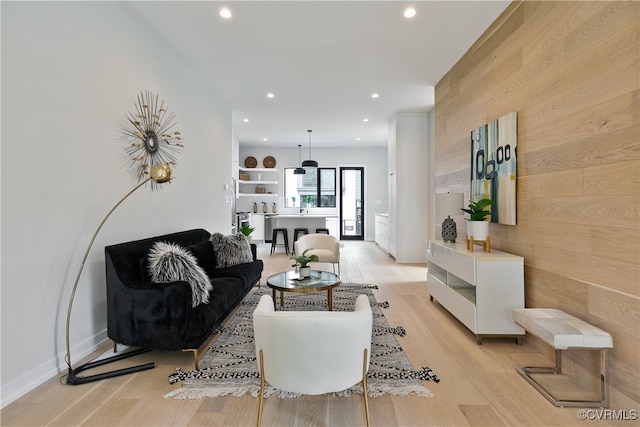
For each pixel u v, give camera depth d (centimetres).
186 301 219
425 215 619
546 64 232
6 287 182
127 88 282
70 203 224
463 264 279
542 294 238
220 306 256
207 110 453
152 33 318
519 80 265
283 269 567
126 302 227
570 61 208
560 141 218
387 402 184
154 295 222
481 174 320
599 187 187
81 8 231
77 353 230
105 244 257
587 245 195
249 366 224
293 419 169
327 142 905
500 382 205
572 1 207
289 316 146
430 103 550
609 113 180
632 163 166
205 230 425
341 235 1005
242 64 389
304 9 281
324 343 145
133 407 179
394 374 212
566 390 195
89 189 241
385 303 365
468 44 343
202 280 241
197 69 403
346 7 278
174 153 362
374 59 378
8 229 183
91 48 241
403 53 363
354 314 150
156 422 167
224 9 281
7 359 183
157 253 250
